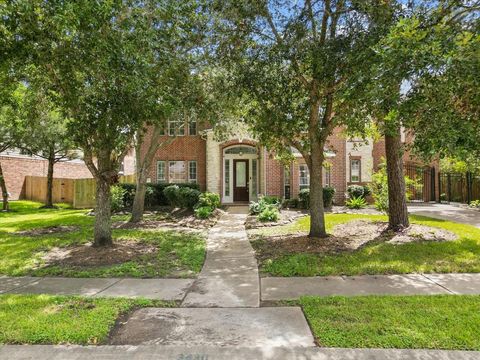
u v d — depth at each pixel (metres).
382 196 12.33
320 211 9.14
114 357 3.38
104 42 5.97
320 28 8.16
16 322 4.11
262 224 12.15
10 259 7.59
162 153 19.88
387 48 3.95
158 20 7.66
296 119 8.28
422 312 4.28
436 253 7.39
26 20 5.63
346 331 3.80
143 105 6.82
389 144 9.94
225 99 10.38
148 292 5.40
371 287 5.48
